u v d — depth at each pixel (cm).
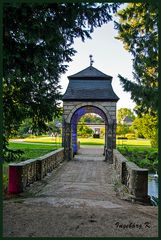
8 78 767
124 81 823
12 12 666
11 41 719
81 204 827
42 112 1034
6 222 634
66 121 2303
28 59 741
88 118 7012
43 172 1432
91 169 1844
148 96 797
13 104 997
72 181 1403
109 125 2264
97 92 2305
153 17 845
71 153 2344
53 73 920
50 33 714
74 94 2298
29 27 688
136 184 939
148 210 770
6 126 996
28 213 704
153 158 2086
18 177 1002
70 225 619
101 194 1061
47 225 617
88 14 746
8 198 938
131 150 2667
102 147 3781
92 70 2398
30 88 984
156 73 910
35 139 4638
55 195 1014
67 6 717
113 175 1582
